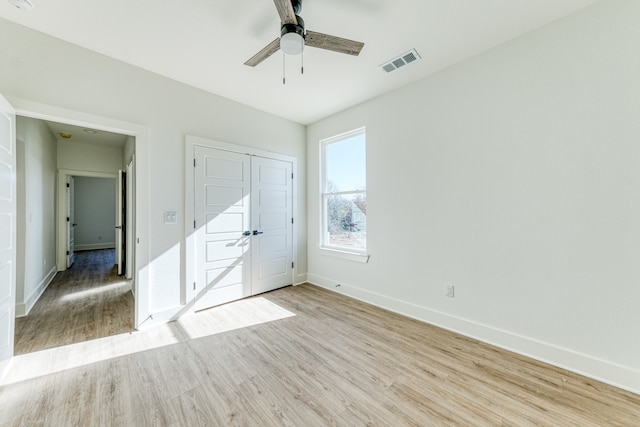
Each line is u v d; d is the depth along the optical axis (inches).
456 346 91.6
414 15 77.3
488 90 93.2
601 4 72.2
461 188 100.1
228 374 76.0
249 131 141.3
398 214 120.6
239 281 138.1
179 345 92.5
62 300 137.9
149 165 107.7
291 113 151.1
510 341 88.7
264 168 148.7
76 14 77.5
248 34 86.7
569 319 77.9
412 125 115.2
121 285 165.0
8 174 76.2
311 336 99.1
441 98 105.7
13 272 79.4
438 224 106.9
